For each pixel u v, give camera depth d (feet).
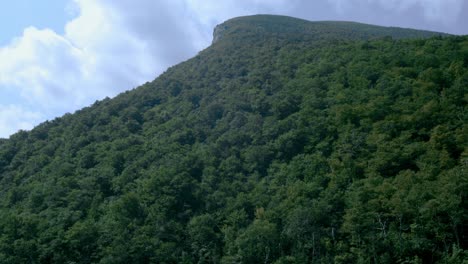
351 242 236.02
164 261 255.29
